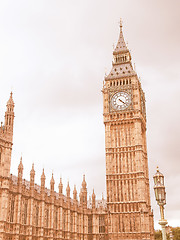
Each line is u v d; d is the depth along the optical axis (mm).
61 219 93312
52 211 88812
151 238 110562
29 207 79188
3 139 73000
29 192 80438
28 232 77062
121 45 133750
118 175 112000
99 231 110812
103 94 125000
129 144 115000
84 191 114875
